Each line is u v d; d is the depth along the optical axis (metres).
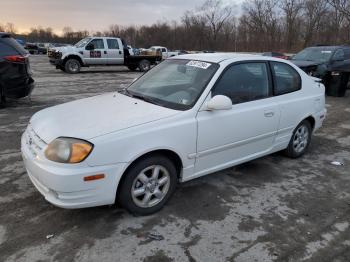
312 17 46.72
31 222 3.14
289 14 49.81
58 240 2.89
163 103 3.59
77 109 3.56
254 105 4.00
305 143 5.05
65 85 12.53
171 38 67.81
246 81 3.97
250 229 3.14
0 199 3.53
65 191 2.80
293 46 49.78
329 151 5.43
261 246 2.90
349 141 6.03
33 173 3.05
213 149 3.65
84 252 2.75
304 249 2.88
